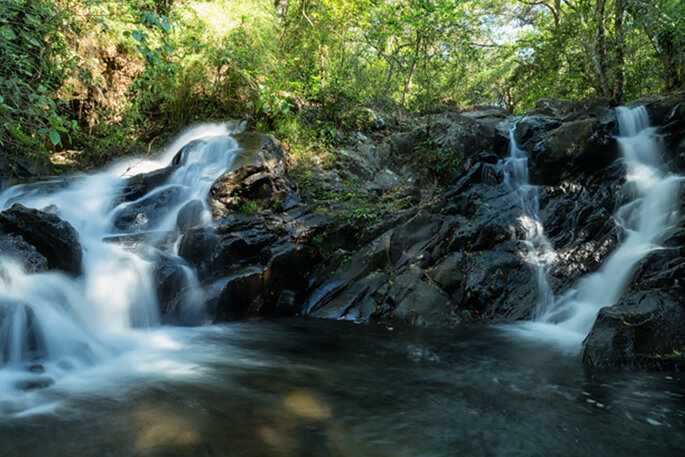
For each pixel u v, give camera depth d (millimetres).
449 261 7188
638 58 13836
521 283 6980
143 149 11656
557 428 3141
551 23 17359
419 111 13164
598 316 4934
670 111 9156
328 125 11016
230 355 4793
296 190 9086
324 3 12102
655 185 7656
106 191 8211
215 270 6633
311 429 3064
